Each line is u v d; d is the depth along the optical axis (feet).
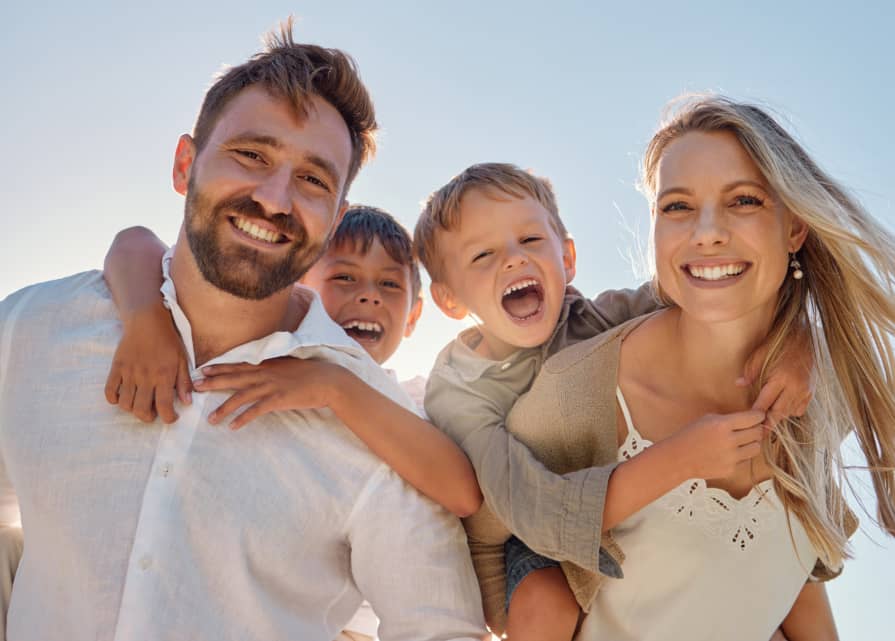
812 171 6.73
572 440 6.90
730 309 6.35
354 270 10.14
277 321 7.24
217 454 6.47
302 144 6.87
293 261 6.81
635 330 7.13
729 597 6.52
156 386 6.42
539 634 6.77
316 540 6.77
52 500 6.25
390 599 6.79
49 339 6.75
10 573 6.73
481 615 7.07
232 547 6.35
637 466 6.25
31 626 6.17
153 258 7.28
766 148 6.26
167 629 5.98
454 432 7.73
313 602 6.84
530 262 8.50
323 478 6.81
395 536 6.85
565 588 6.97
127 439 6.36
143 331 6.61
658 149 7.10
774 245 6.39
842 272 6.68
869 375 6.83
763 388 6.50
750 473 6.64
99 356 6.66
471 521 7.55
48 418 6.45
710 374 6.89
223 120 6.91
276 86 6.92
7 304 6.98
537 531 6.44
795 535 6.72
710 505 6.45
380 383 7.57
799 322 6.98
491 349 8.98
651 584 6.57
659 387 6.97
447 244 9.04
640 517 6.59
